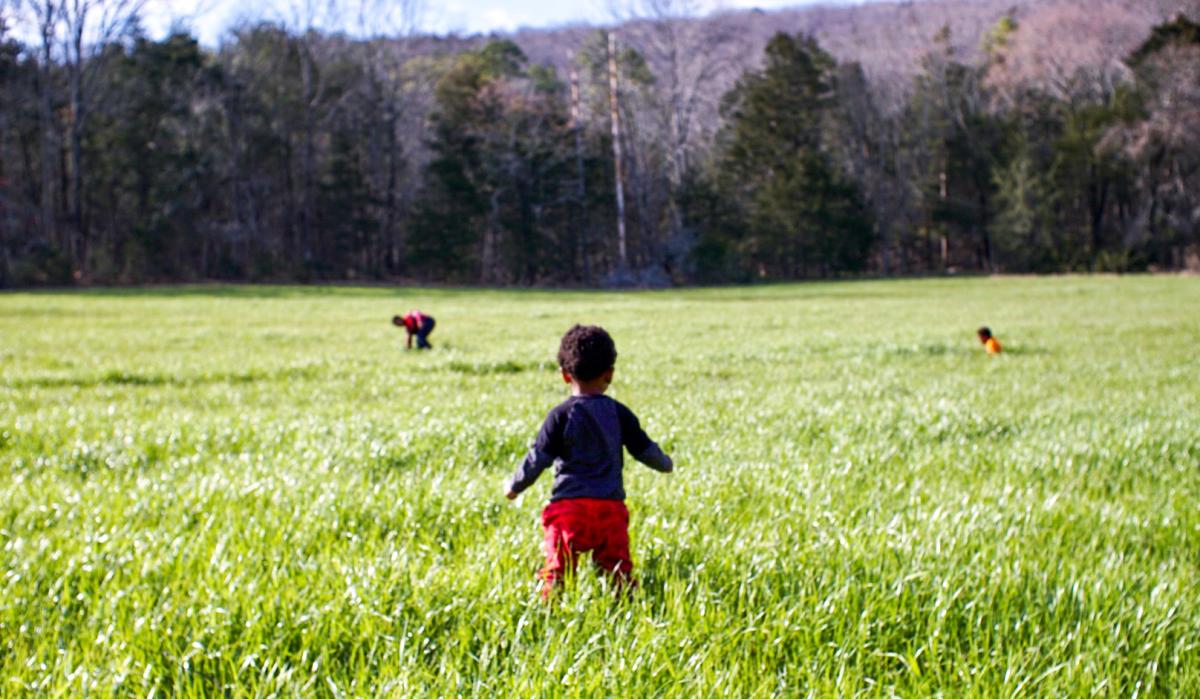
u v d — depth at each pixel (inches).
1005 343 858.1
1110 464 299.6
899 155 3437.5
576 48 4286.4
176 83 2691.9
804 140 3245.6
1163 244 3014.3
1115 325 1090.1
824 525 207.3
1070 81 3302.2
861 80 3469.5
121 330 1002.7
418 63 3666.3
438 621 149.1
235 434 330.6
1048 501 236.5
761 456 302.4
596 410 168.6
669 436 331.3
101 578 169.2
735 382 548.1
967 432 364.5
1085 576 171.3
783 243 3171.8
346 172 2923.2
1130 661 143.6
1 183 2439.7
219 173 2802.7
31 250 2395.4
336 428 340.2
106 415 380.5
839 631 145.3
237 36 2950.3
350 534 194.5
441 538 201.2
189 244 2743.6
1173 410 421.1
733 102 3297.2
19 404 428.8
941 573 173.2
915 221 3508.9
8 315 1263.5
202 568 170.7
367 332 991.6
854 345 831.7
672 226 3253.0
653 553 184.4
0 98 2404.0
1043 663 140.1
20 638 142.6
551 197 3021.7
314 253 3026.6
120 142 2583.7
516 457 299.0
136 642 138.8
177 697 124.9
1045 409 425.4
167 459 291.6
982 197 3371.1
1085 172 3070.9
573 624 141.6
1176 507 241.1
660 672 130.4
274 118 2883.9
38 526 207.0
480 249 3152.1
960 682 133.4
